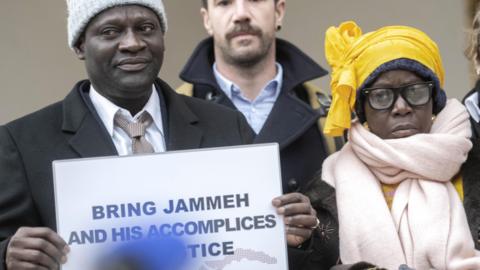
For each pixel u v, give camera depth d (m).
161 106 5.02
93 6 4.78
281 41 6.34
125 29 4.79
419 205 5.10
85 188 4.63
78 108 4.90
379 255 5.04
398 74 5.16
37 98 7.94
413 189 5.16
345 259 5.10
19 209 4.71
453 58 7.94
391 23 8.07
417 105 5.16
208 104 5.13
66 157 4.80
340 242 5.13
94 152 4.81
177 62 8.16
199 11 8.15
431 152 5.09
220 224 4.67
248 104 6.20
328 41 5.48
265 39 6.15
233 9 6.13
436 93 5.25
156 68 4.86
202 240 4.66
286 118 5.99
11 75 7.91
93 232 4.62
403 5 8.05
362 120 5.33
